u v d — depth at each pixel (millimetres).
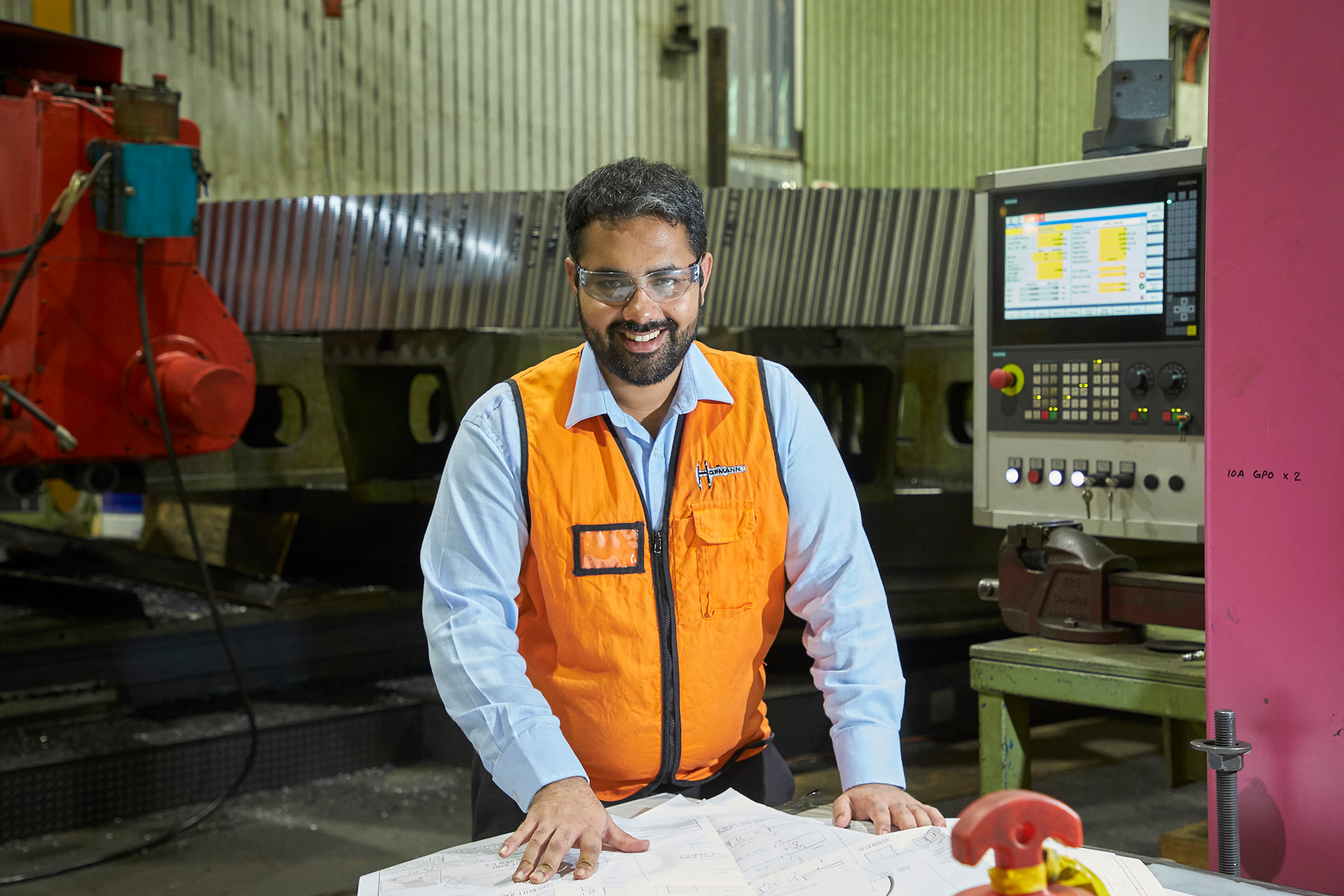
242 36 5641
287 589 3635
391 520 4109
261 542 3566
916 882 983
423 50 6262
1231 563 1458
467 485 1294
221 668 3422
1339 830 1387
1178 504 1952
